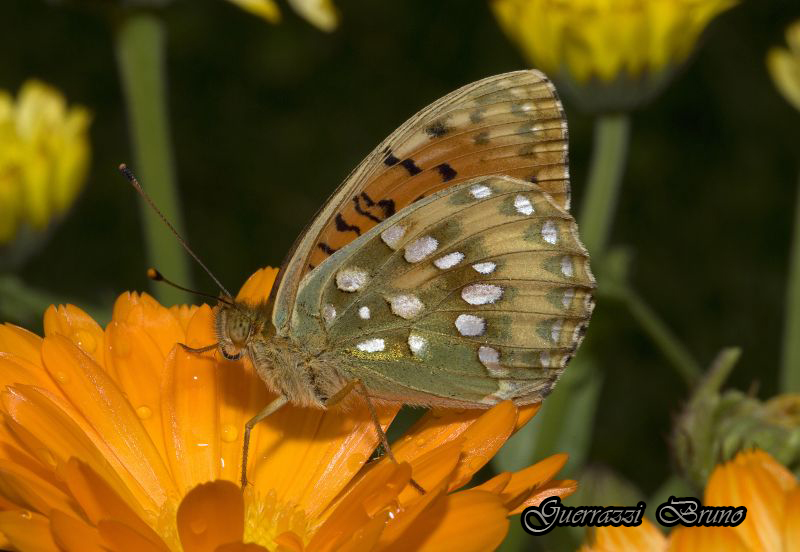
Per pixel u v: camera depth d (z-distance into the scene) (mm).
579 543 353
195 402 327
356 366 325
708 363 584
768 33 669
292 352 323
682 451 341
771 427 337
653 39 362
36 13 705
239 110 699
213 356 328
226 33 710
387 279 324
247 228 656
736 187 652
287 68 707
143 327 329
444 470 312
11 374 319
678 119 673
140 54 375
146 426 327
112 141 671
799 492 313
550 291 324
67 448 312
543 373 325
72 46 700
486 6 712
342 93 706
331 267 323
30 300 375
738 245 635
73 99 687
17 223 371
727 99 670
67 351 322
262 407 330
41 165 372
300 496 328
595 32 361
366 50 713
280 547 306
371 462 330
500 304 325
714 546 311
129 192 645
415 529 305
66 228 616
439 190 325
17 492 302
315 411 330
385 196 325
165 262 377
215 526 303
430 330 325
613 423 536
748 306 607
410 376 326
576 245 324
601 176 372
